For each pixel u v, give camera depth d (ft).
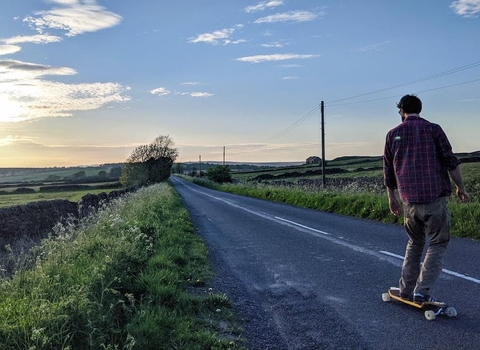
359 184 78.28
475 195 46.98
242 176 313.73
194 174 546.67
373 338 14.56
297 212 60.34
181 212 58.03
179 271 23.17
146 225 35.68
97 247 24.53
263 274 24.53
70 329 13.28
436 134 16.07
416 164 16.20
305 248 31.63
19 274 18.52
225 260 28.96
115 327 14.66
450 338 14.01
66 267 19.69
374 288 20.27
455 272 21.77
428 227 16.46
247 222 50.88
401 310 16.98
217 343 14.14
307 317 17.10
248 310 18.28
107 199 83.41
